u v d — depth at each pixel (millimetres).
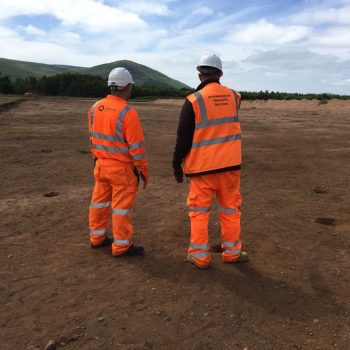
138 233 5305
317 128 21203
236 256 4383
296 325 3312
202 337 3125
